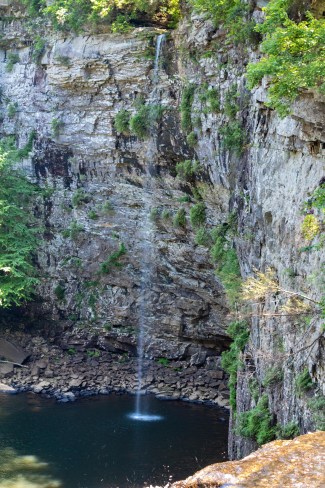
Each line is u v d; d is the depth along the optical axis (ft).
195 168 90.17
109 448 83.82
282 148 62.34
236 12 71.20
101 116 106.52
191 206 97.55
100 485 72.54
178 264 106.22
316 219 53.06
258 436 64.49
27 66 118.21
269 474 17.02
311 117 51.01
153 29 96.68
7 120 123.85
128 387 110.83
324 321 50.26
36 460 79.20
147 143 98.94
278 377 62.85
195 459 81.00
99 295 118.93
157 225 104.73
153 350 116.06
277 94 46.70
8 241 115.96
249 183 73.92
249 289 61.41
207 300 107.45
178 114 93.30
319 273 51.65
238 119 76.64
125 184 108.17
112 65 101.71
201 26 82.38
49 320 122.93
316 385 53.21
